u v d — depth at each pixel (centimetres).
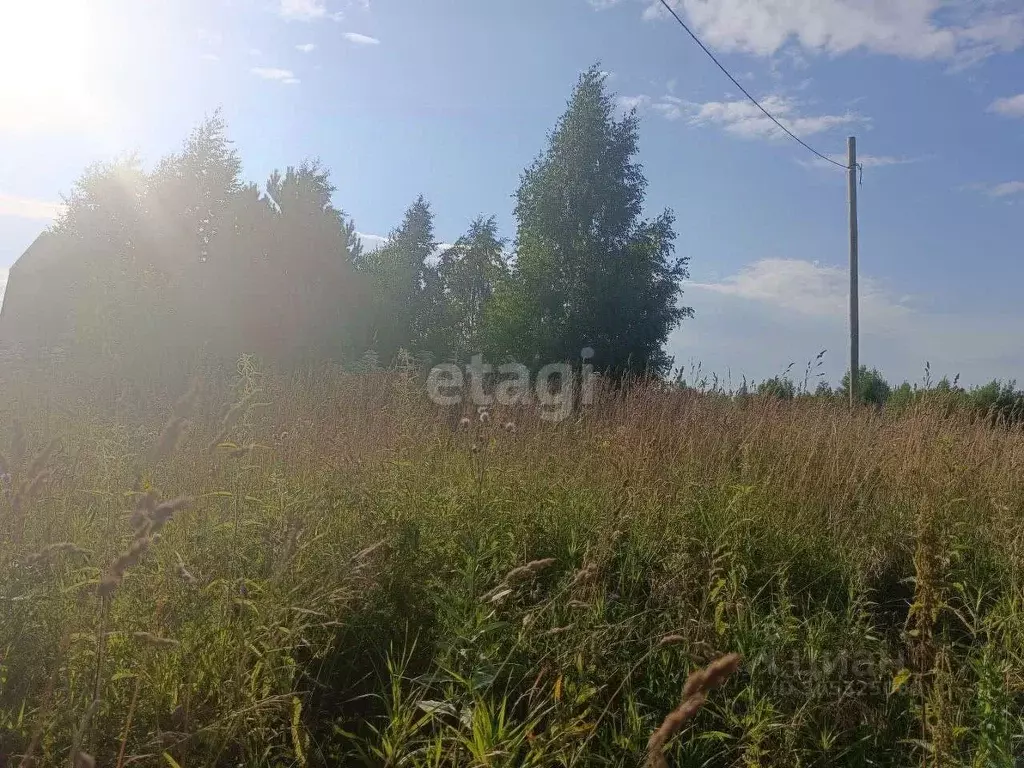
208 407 714
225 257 2219
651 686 351
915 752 328
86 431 577
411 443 611
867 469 644
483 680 303
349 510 447
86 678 282
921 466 600
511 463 599
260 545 367
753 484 589
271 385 855
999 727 307
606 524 449
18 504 299
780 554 507
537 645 354
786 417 840
